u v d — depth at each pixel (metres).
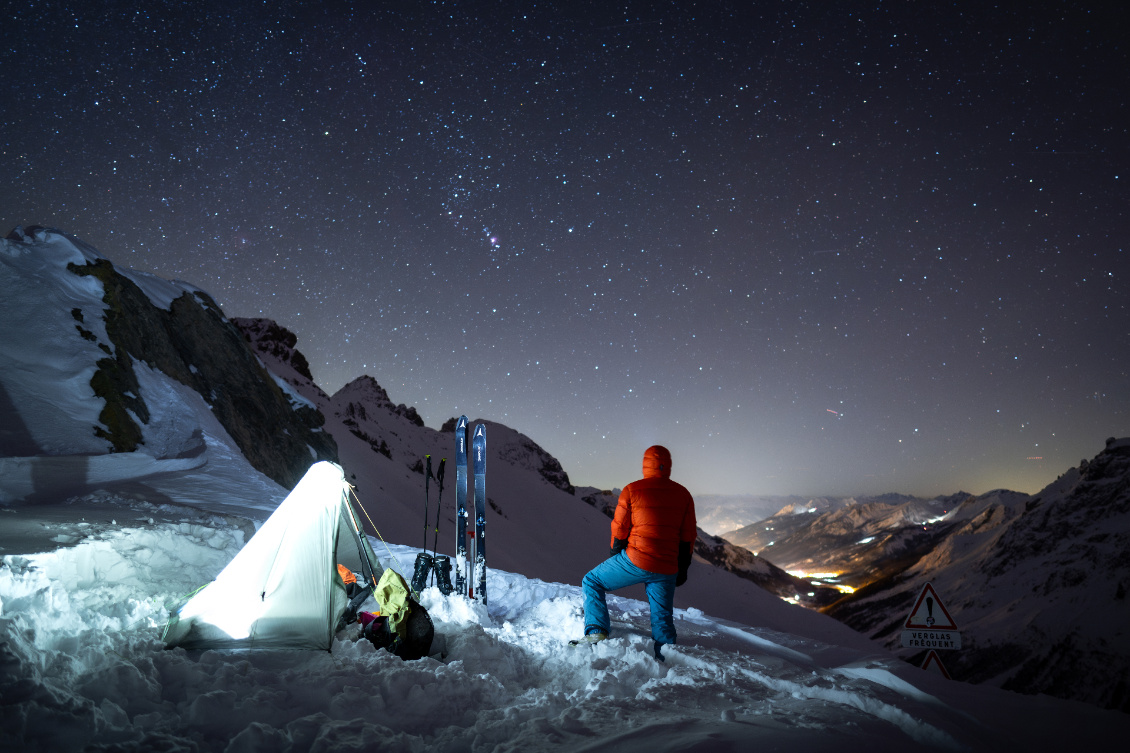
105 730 2.57
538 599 6.68
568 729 2.97
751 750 2.67
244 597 4.01
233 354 18.11
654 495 4.63
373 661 3.70
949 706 3.84
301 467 17.31
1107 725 3.74
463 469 6.13
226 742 2.71
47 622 3.33
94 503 7.38
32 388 10.02
